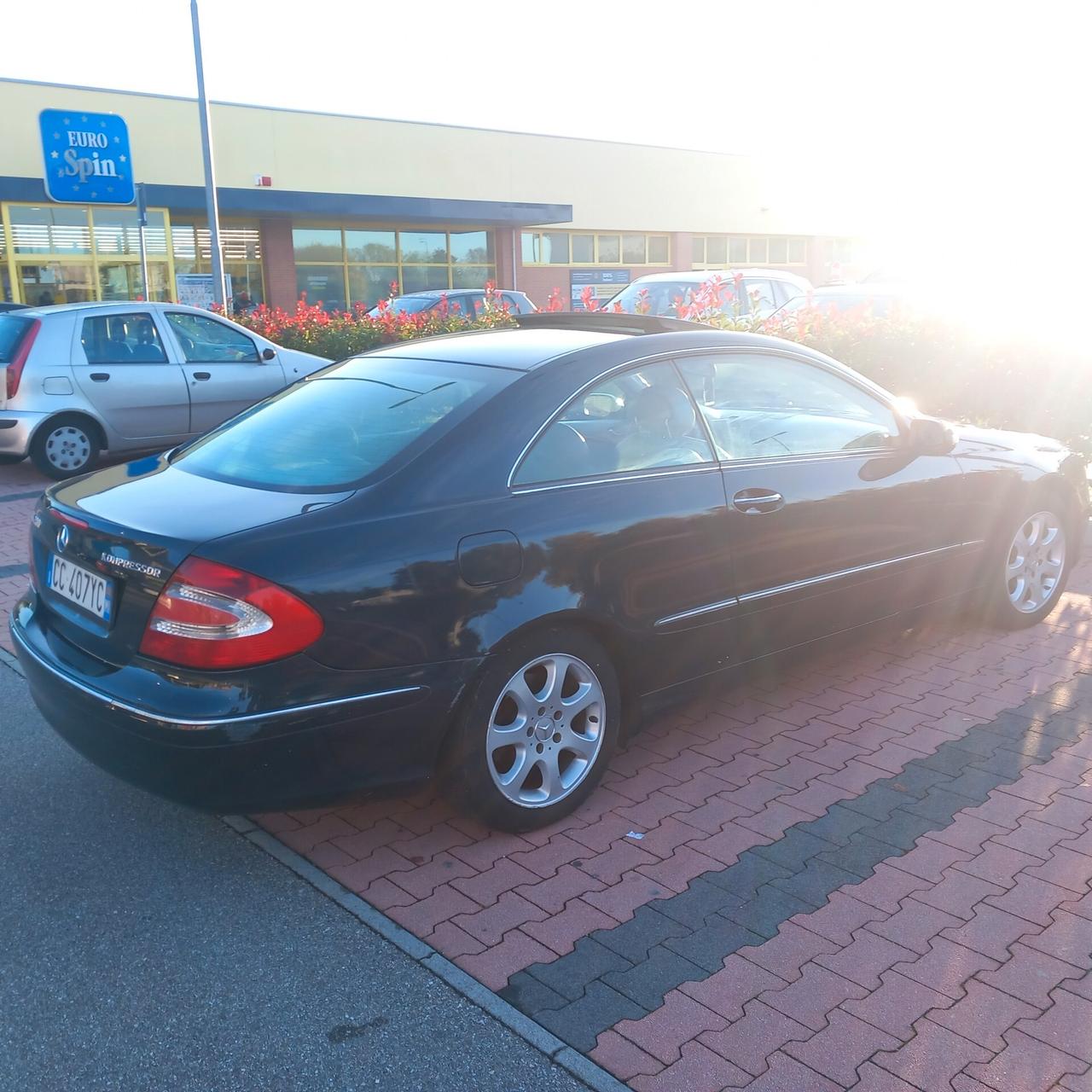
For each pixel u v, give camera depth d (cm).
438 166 2844
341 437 375
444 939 312
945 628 580
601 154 3212
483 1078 258
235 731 304
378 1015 280
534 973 296
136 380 1020
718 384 429
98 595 339
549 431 372
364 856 359
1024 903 328
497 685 347
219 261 1678
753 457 427
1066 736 443
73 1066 263
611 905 329
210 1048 269
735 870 347
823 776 411
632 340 411
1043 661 527
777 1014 280
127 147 1611
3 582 660
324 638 313
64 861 355
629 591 377
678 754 432
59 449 992
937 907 326
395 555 326
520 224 2942
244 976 296
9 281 2166
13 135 2162
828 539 446
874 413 485
